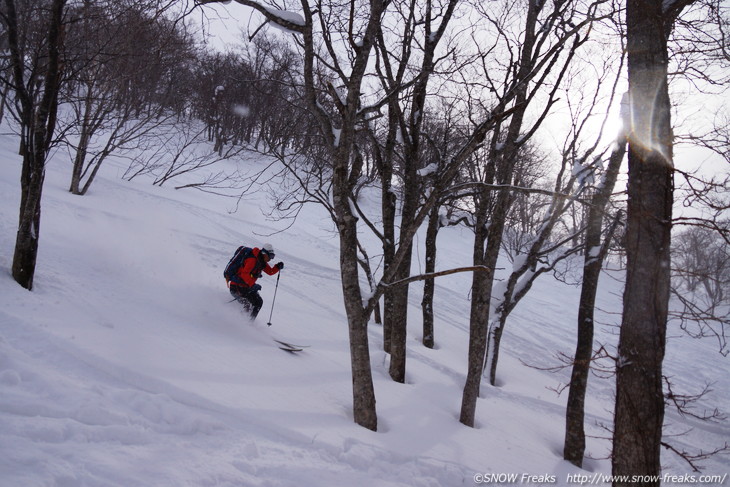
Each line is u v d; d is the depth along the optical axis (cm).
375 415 536
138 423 384
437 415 670
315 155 1005
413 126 887
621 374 388
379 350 948
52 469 294
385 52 835
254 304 810
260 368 604
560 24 740
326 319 1037
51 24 613
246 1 525
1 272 618
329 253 1833
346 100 540
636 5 399
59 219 1088
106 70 1073
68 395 388
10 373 389
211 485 334
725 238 375
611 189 704
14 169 1438
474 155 1178
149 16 649
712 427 1068
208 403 455
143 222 1347
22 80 618
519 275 985
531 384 1106
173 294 807
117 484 302
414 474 447
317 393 589
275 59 762
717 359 1767
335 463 422
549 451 707
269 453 400
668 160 386
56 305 585
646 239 383
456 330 1364
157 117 1588
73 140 2122
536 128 750
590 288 725
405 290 825
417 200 884
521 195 1490
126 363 482
